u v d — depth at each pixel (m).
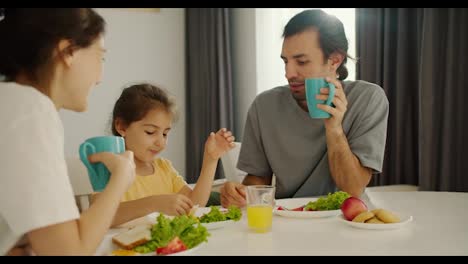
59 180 0.75
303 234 0.98
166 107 1.54
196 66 3.90
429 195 1.49
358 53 2.78
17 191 0.72
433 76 2.36
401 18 2.53
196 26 3.89
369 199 1.42
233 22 3.80
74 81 0.83
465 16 2.28
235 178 2.22
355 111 1.62
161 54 3.95
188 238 0.88
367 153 1.53
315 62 1.55
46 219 0.72
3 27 0.82
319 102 1.32
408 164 2.59
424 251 0.84
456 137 2.35
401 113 2.55
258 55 3.61
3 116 0.75
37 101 0.78
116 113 1.58
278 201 1.36
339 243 0.90
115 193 0.83
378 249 0.86
